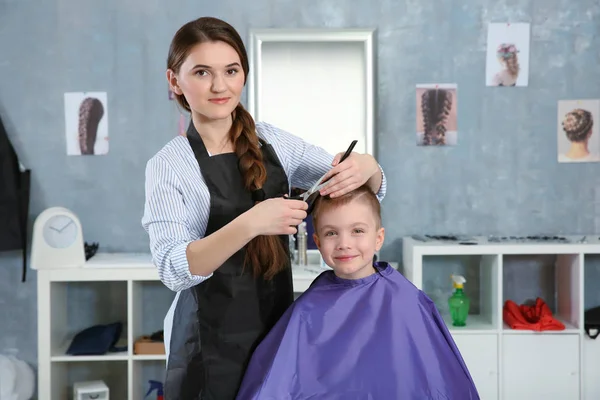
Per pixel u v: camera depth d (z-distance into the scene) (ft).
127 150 11.18
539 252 10.20
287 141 5.65
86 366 11.33
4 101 11.05
